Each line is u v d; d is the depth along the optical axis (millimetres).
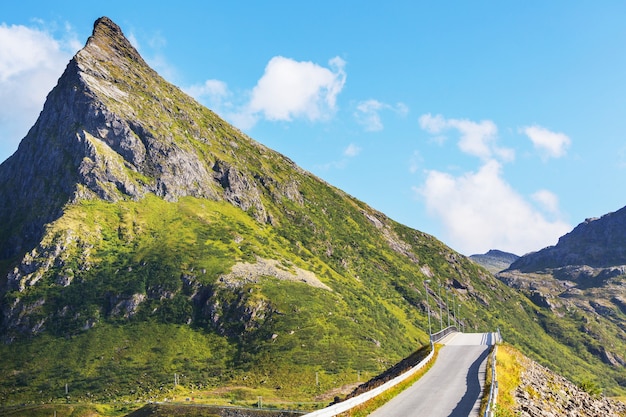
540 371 72500
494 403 38250
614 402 74625
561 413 50469
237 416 121062
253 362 174875
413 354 85000
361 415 38125
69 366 175375
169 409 131125
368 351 187875
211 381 165500
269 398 144625
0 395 161625
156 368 174125
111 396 156625
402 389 49094
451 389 47875
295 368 166375
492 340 90750
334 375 162250
